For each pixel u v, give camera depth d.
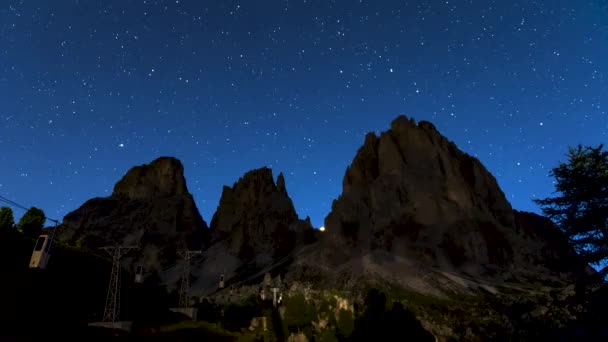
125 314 53.72
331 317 55.72
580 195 24.97
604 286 23.66
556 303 28.41
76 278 55.00
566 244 26.23
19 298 41.03
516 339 33.38
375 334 46.78
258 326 60.16
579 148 26.08
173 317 59.06
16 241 50.50
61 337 35.84
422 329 47.50
